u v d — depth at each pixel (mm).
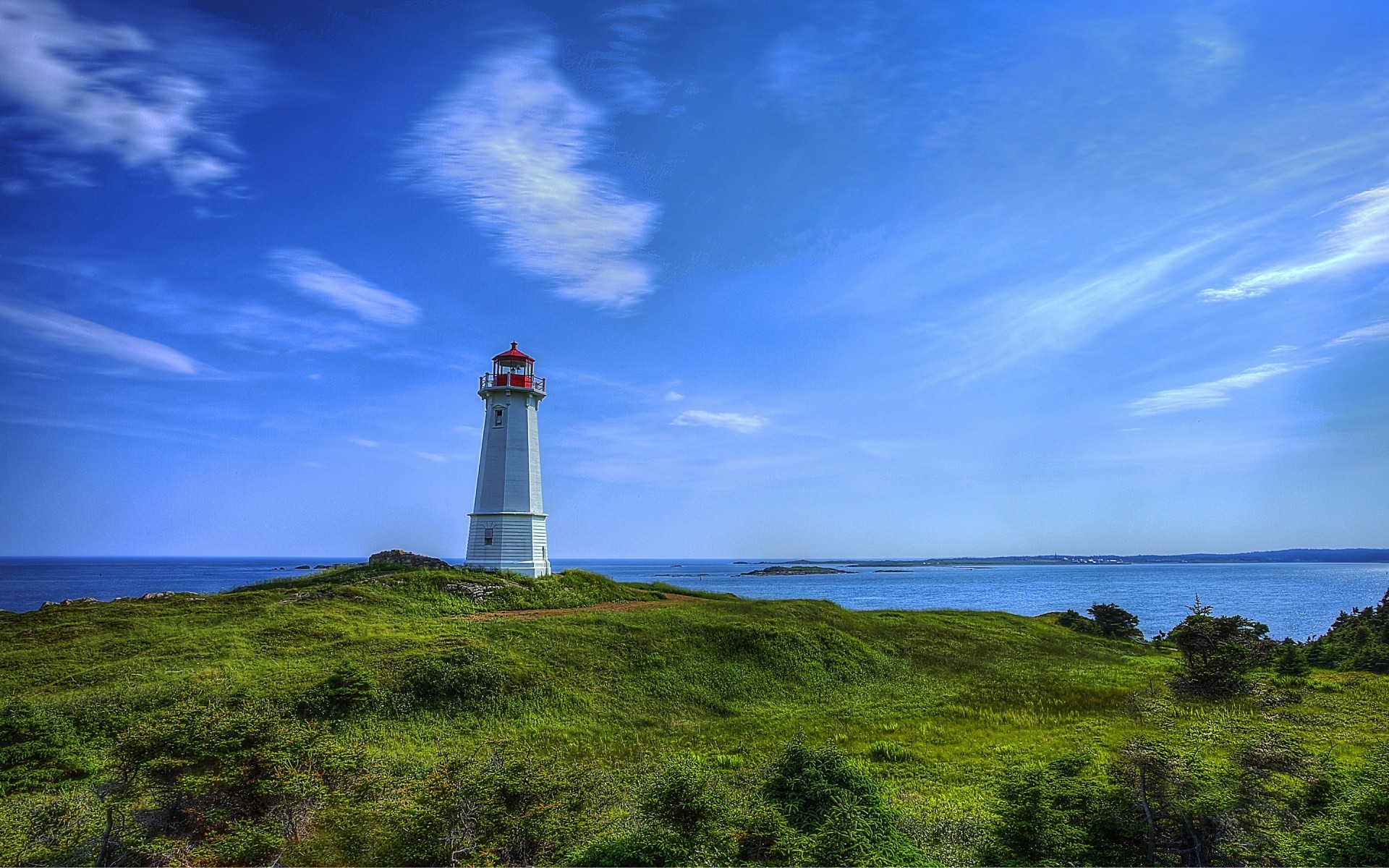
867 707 31656
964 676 37469
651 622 40594
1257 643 36938
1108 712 30516
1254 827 15992
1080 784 17344
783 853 15172
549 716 28938
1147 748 17047
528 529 54000
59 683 28016
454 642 33688
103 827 15445
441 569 49594
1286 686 34438
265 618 37562
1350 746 24906
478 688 29594
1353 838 14828
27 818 15672
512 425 54531
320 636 34562
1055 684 35125
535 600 46438
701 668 34938
